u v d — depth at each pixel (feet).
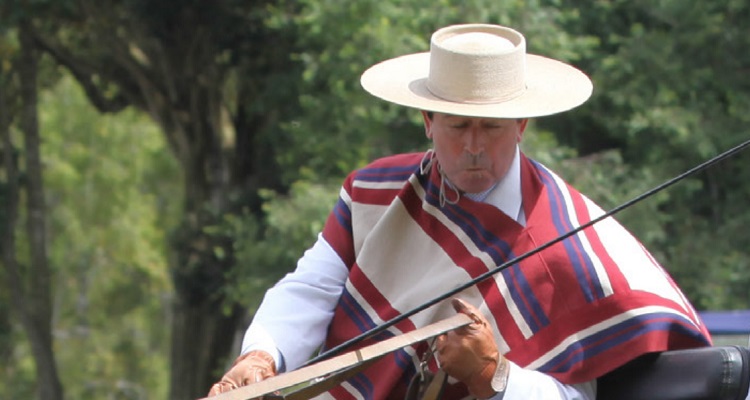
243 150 144.56
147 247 269.23
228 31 130.00
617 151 113.70
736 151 28.07
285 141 126.72
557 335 29.99
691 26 118.93
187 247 141.90
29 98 153.38
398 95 30.76
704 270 116.06
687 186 115.55
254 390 26.89
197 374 145.28
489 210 30.94
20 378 233.96
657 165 116.67
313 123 107.45
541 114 29.50
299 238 105.19
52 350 160.97
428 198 31.65
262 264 109.60
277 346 31.99
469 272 30.71
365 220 32.68
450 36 30.99
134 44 145.89
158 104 148.25
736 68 120.47
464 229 31.09
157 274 268.21
